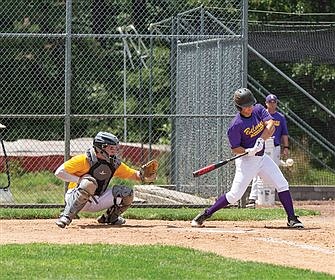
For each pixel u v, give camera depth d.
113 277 21.91
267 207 43.78
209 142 46.06
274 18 65.56
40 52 61.56
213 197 45.59
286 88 62.00
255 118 33.12
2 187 44.38
